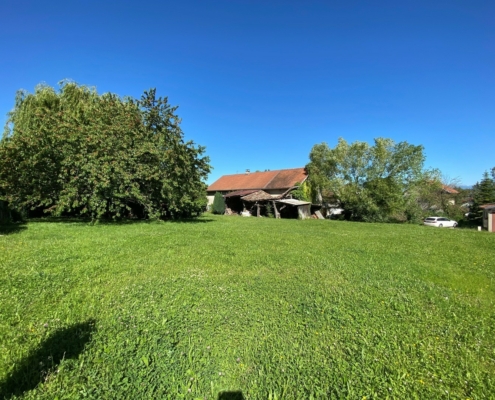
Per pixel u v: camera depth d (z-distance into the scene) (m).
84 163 13.71
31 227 12.48
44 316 3.59
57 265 6.02
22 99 18.14
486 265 7.70
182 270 6.04
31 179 14.74
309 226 19.28
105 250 7.67
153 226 14.65
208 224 17.75
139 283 5.07
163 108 17.31
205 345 3.09
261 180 39.38
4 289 4.45
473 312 4.27
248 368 2.77
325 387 2.54
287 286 5.15
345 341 3.28
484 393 2.52
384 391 2.50
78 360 2.71
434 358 3.00
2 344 2.89
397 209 28.78
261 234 12.81
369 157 30.41
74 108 17.95
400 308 4.27
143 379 2.53
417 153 29.36
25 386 2.37
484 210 26.25
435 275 6.38
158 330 3.33
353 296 4.72
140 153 15.22
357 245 10.34
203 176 20.34
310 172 34.19
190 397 2.38
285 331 3.45
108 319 3.55
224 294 4.61
